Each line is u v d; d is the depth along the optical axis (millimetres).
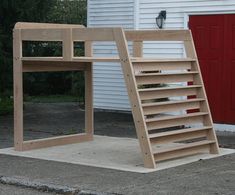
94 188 7383
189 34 9914
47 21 16703
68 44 9508
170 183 7633
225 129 12539
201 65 12836
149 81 9039
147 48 13758
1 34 14969
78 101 19016
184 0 13070
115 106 15266
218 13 12555
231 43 12422
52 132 12328
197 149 9523
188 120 9414
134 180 7805
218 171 8352
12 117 15039
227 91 12500
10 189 7637
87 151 10031
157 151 8750
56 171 8391
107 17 15062
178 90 9367
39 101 19391
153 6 13711
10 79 15359
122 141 11062
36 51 17312
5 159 9312
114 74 15164
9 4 14875
